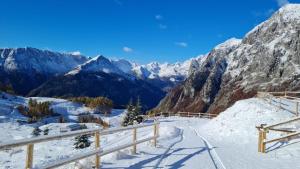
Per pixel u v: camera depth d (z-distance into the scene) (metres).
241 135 28.16
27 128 110.31
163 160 13.94
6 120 144.75
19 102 188.00
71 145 30.41
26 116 164.00
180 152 16.50
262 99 40.66
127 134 33.75
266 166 13.85
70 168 10.71
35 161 14.60
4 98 183.62
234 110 34.88
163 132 28.36
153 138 18.09
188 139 24.41
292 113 31.59
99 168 11.57
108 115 185.88
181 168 12.39
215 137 29.11
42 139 8.27
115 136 34.16
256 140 24.52
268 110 31.67
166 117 81.75
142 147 17.77
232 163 13.96
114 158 13.48
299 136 19.53
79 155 10.22
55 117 174.62
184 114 87.62
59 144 31.22
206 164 13.38
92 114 183.62
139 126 15.94
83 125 107.56
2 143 7.05
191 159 14.42
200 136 28.72
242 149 19.11
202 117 80.06
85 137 27.75
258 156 16.62
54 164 8.84
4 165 14.60
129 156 14.47
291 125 24.73
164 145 19.19
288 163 14.73
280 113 30.86
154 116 84.12
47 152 21.39
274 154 17.25
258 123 29.12
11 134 88.00
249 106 33.56
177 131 30.83
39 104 175.38
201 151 17.11
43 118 167.62
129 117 62.97
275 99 40.72
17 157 18.11
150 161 13.51
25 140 7.66
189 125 50.25
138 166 12.39
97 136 11.56
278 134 22.81
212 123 38.28
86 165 11.06
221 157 15.33
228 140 26.75
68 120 172.75
